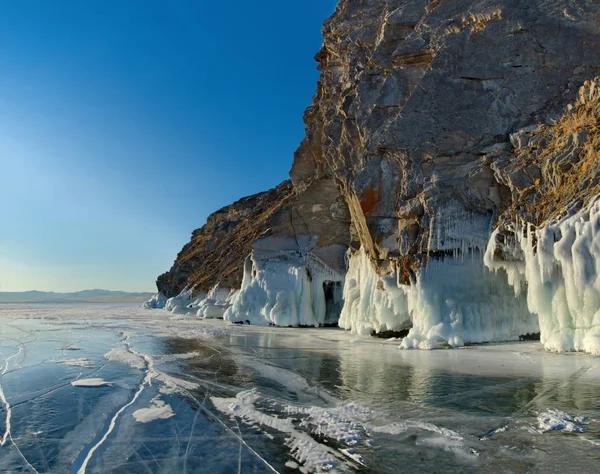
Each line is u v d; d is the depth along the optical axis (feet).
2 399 30.81
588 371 33.06
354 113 69.77
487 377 33.14
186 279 223.10
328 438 21.68
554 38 54.60
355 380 34.37
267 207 174.91
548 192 44.98
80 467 19.44
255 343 62.13
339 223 98.17
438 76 58.75
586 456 18.30
